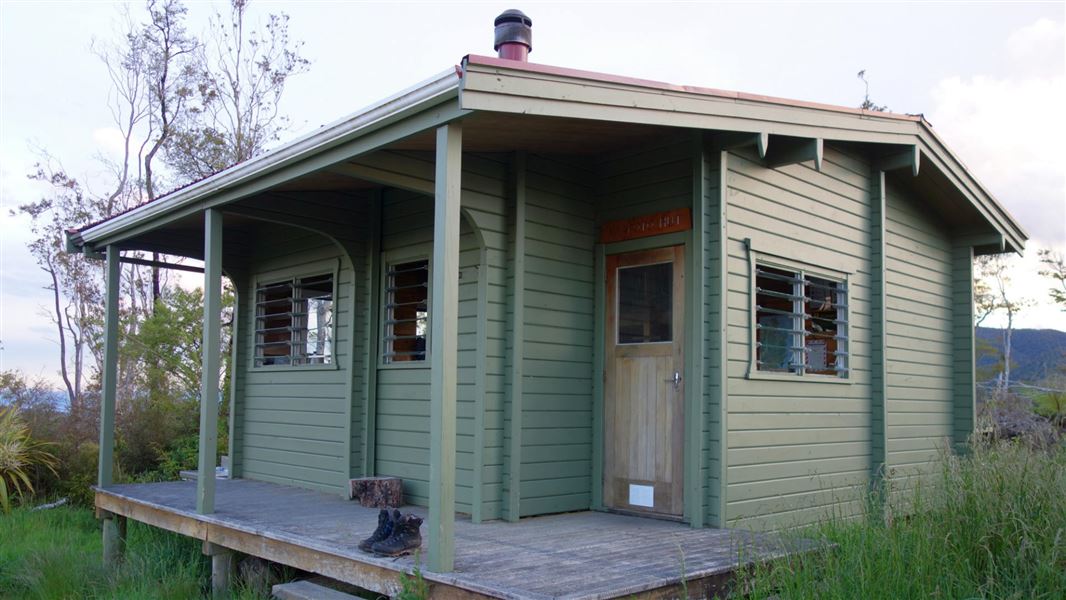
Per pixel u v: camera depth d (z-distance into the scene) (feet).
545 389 20.51
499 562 14.43
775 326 21.52
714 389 19.15
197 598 20.47
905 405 27.37
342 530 18.19
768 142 21.08
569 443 21.06
